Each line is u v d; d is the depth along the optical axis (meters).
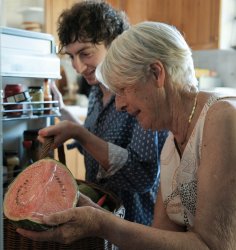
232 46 2.87
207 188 0.68
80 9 1.06
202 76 2.91
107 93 1.14
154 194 1.11
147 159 0.99
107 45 1.07
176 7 2.96
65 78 2.88
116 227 0.66
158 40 0.74
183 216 0.87
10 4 2.45
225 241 0.67
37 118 1.16
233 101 0.74
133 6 3.05
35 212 0.68
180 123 0.81
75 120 1.43
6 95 1.05
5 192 0.83
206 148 0.71
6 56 0.96
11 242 0.78
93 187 1.01
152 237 0.67
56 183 0.76
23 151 1.15
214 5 2.74
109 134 1.10
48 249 0.78
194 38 2.90
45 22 2.56
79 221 0.65
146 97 0.77
